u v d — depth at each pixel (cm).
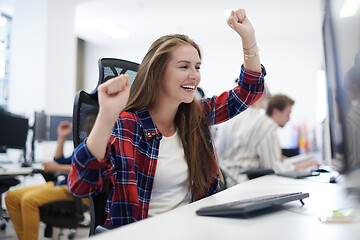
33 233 227
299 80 672
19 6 491
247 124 243
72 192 88
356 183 59
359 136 54
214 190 127
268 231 59
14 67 489
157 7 555
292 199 80
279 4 528
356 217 65
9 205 248
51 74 482
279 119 264
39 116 379
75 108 115
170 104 119
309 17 577
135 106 116
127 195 101
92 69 770
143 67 119
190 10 566
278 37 686
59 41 496
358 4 52
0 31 539
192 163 120
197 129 125
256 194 106
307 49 674
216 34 684
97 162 84
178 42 116
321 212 74
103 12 573
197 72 117
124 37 714
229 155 248
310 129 647
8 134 331
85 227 332
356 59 53
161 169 114
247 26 126
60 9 500
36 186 261
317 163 212
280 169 219
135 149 109
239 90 135
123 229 60
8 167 290
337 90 63
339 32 62
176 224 64
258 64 131
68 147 489
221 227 61
